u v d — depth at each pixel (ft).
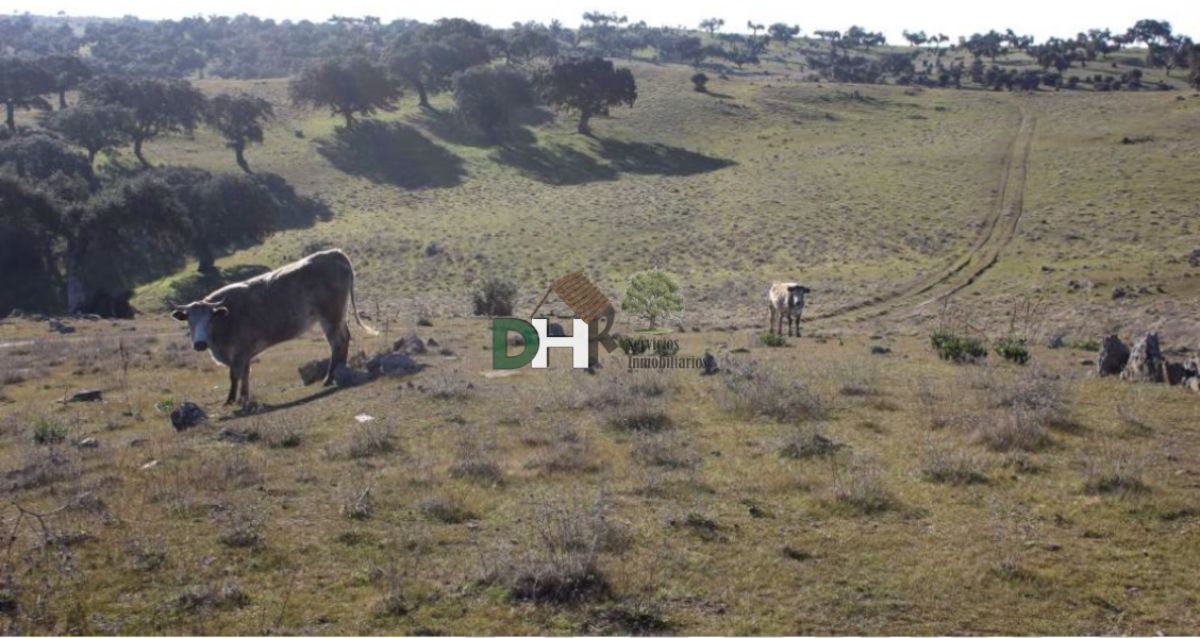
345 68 373.81
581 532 30.71
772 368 62.80
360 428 46.62
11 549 30.73
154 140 350.43
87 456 43.11
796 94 459.32
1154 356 59.82
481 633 24.93
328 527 32.68
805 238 227.61
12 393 67.87
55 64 387.34
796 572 28.66
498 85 377.09
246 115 323.16
